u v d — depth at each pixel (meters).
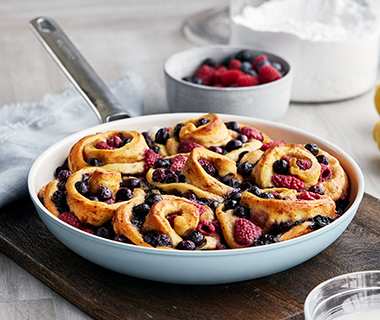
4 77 1.22
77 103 1.08
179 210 0.78
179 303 0.76
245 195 0.79
